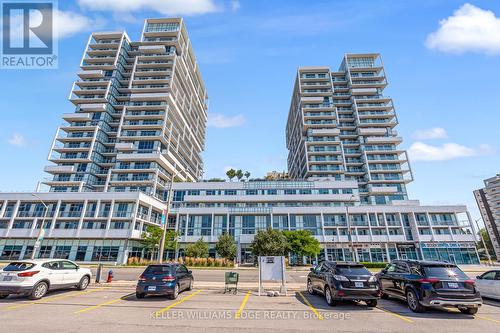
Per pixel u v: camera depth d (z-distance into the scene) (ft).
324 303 37.14
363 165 244.01
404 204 202.59
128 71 260.01
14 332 22.57
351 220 181.37
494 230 289.53
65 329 23.59
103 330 23.52
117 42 263.29
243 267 127.95
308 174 241.14
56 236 148.25
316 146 251.39
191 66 303.68
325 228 179.32
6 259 146.92
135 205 153.69
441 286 30.73
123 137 219.61
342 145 248.32
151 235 147.64
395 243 174.91
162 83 244.22
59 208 156.04
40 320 26.40
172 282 39.29
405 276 34.83
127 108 231.91
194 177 305.53
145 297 40.63
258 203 194.08
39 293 37.52
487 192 302.45
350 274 35.19
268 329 24.56
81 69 245.65
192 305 35.01
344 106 278.46
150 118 228.63
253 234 171.94
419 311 31.60
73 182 199.21
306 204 193.06
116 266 124.98
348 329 24.71
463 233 177.58
